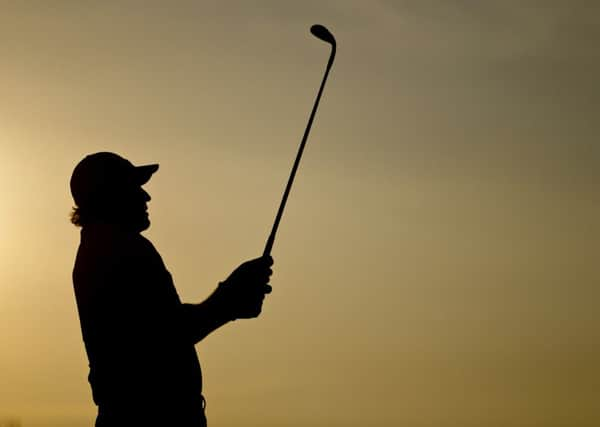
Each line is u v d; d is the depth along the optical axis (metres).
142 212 10.41
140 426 9.55
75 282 10.11
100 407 9.91
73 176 10.38
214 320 9.73
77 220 10.34
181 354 9.58
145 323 9.59
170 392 9.54
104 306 9.69
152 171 10.45
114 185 10.21
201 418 9.71
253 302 10.00
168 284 9.92
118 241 9.92
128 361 9.59
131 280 9.68
